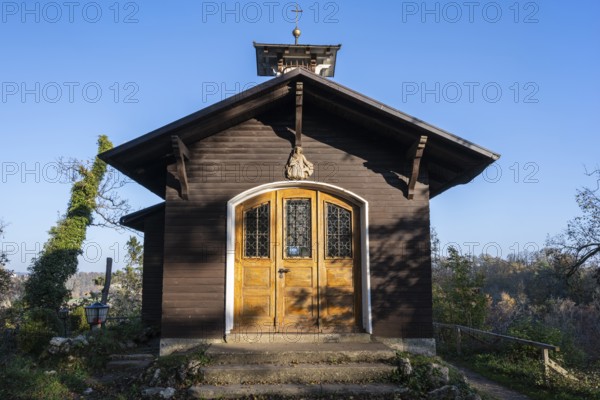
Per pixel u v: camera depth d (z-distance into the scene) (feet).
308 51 42.60
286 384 21.71
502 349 37.42
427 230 27.43
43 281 59.52
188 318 26.13
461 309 51.55
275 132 28.37
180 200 27.32
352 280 27.68
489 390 27.89
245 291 27.22
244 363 23.17
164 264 26.61
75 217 66.33
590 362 39.58
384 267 26.99
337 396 20.88
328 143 28.32
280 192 28.30
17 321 39.73
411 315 26.53
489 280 100.48
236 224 27.84
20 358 25.71
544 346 29.94
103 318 38.55
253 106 26.50
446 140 25.55
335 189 27.81
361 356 23.61
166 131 25.34
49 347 26.84
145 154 26.68
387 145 28.43
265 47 42.32
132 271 83.97
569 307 68.33
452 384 22.02
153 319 37.01
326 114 28.66
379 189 27.89
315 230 27.99
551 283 71.31
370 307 26.53
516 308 73.00
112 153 25.41
